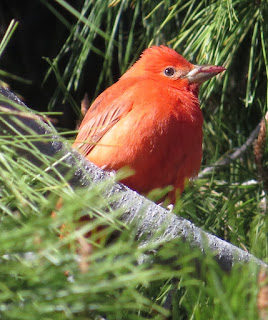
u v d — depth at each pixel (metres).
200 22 11.09
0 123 6.32
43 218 4.86
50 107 12.34
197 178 10.70
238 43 10.84
